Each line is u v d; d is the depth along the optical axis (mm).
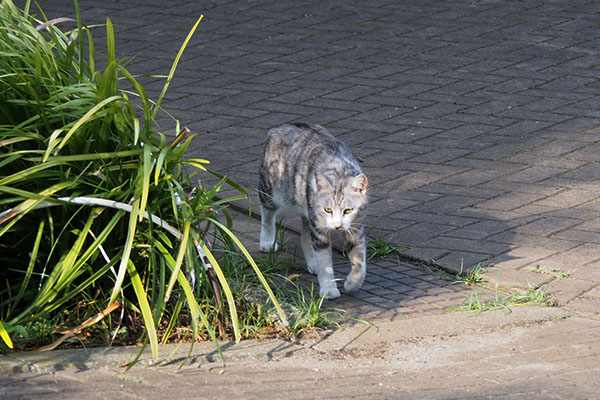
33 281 8516
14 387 6859
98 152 8320
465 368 7391
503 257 9969
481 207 11430
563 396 6730
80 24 8461
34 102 8281
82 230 8195
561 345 7773
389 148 13641
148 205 8211
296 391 6914
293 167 10141
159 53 18609
